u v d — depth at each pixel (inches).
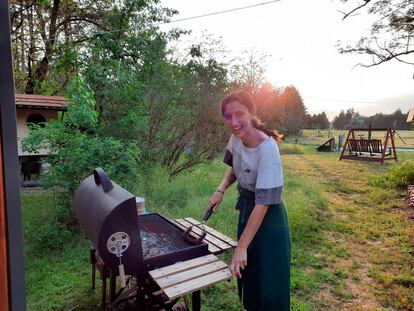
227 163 80.4
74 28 452.8
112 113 229.9
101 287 106.1
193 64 311.9
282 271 70.1
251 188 71.0
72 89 167.3
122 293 87.0
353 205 225.5
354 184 301.3
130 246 60.4
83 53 290.7
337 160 510.0
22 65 481.7
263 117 421.7
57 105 300.7
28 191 246.2
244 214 73.3
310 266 129.1
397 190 268.8
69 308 95.5
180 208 190.2
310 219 182.2
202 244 70.1
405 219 189.3
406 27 317.1
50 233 135.6
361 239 156.9
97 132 215.5
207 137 297.7
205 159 300.7
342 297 107.0
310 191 255.8
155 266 63.9
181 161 289.3
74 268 119.3
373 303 103.7
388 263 132.3
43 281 109.0
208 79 309.6
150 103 264.4
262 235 69.3
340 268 126.7
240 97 64.9
